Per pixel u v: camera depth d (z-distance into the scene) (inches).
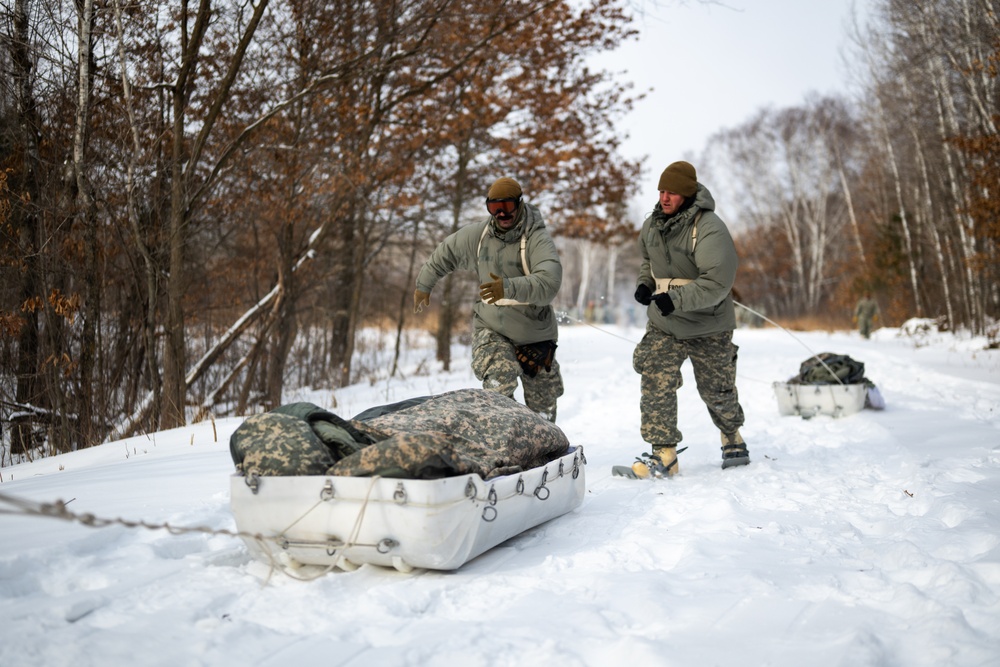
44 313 387.2
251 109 476.4
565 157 746.8
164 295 439.5
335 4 479.8
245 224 531.5
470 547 152.3
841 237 2271.2
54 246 390.9
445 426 174.1
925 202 1248.8
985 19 807.7
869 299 1277.1
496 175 783.7
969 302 1114.7
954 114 1019.3
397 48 538.6
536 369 248.4
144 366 479.2
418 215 767.1
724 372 251.3
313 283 603.2
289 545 148.9
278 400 512.7
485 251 243.3
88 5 364.2
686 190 236.8
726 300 249.6
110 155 418.9
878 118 1387.8
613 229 836.6
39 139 397.1
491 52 665.0
